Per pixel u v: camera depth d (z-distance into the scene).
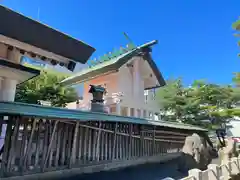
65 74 22.66
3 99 6.24
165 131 11.75
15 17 4.27
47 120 6.55
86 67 21.53
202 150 8.14
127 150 9.25
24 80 6.84
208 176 4.89
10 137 5.63
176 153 12.18
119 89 15.26
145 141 10.31
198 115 19.34
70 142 7.13
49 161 6.45
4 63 5.32
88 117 7.11
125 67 16.23
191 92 20.88
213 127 18.05
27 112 5.40
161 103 20.28
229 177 6.17
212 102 20.84
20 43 4.65
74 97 18.70
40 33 4.67
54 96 17.22
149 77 17.83
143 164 9.30
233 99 20.22
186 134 13.34
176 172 7.79
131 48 16.42
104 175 6.95
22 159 5.79
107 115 8.79
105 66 14.61
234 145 9.72
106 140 8.46
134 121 9.12
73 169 6.98
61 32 4.99
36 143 6.21
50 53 5.11
